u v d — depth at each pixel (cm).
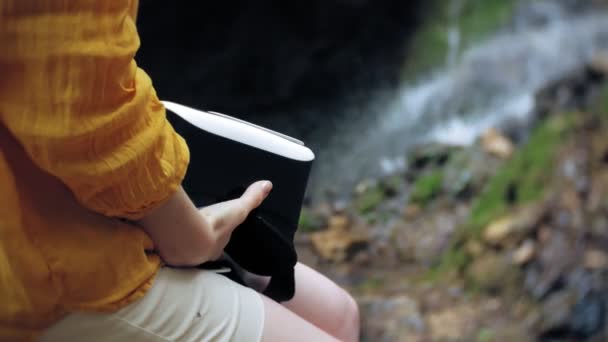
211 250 130
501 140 479
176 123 153
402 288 382
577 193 390
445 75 598
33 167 114
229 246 151
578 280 353
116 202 112
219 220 132
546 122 453
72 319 119
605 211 378
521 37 618
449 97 580
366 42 601
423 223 430
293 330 137
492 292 366
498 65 597
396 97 588
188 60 566
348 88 588
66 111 104
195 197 153
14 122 106
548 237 376
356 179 507
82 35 102
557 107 477
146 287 122
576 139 424
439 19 626
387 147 545
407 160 504
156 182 113
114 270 118
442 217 432
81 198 112
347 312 173
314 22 585
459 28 624
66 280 116
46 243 114
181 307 127
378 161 528
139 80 111
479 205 420
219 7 566
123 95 108
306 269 173
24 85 104
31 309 116
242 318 133
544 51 605
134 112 108
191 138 151
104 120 106
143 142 110
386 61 603
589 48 607
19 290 115
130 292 120
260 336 133
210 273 135
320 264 405
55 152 106
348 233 432
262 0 575
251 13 573
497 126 504
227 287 135
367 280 393
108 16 104
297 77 581
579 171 401
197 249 127
